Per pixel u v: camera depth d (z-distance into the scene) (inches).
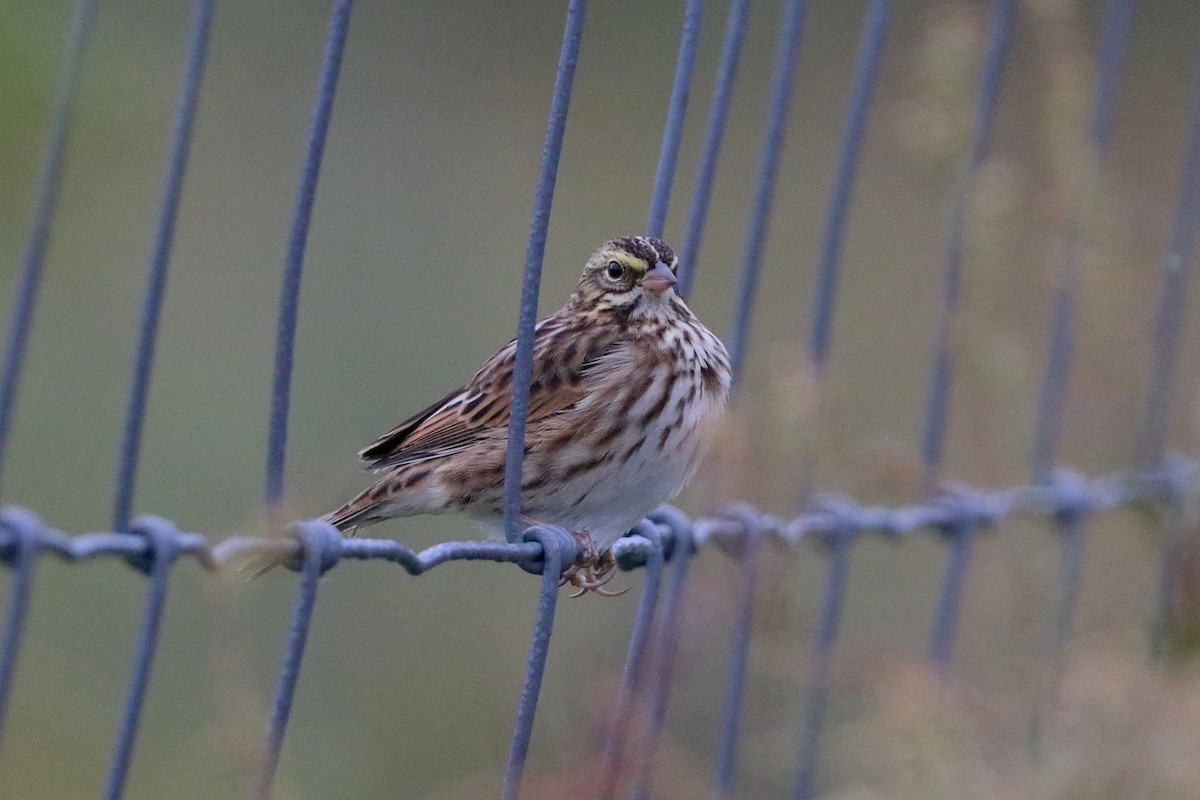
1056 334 406.6
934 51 385.7
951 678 365.4
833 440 332.2
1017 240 416.5
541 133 658.8
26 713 483.8
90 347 540.7
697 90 722.8
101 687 492.1
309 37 642.8
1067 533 404.5
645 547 308.5
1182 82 735.1
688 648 326.6
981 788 328.5
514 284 610.9
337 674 504.1
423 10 663.8
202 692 489.4
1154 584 433.1
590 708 307.9
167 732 486.3
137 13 601.6
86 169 500.7
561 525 384.8
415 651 507.5
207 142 612.7
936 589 463.8
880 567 469.1
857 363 621.3
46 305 532.4
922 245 631.2
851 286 651.5
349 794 486.0
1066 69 407.8
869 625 461.4
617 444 377.4
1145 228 508.4
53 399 533.0
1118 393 439.5
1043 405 406.6
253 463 548.7
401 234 615.5
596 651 484.4
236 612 303.9
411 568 260.4
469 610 516.4
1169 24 756.0
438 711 501.7
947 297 384.5
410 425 389.7
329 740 492.1
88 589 498.9
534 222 272.8
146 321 238.8
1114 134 708.7
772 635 330.6
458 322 599.5
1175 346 447.5
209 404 552.1
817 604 384.2
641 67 706.2
